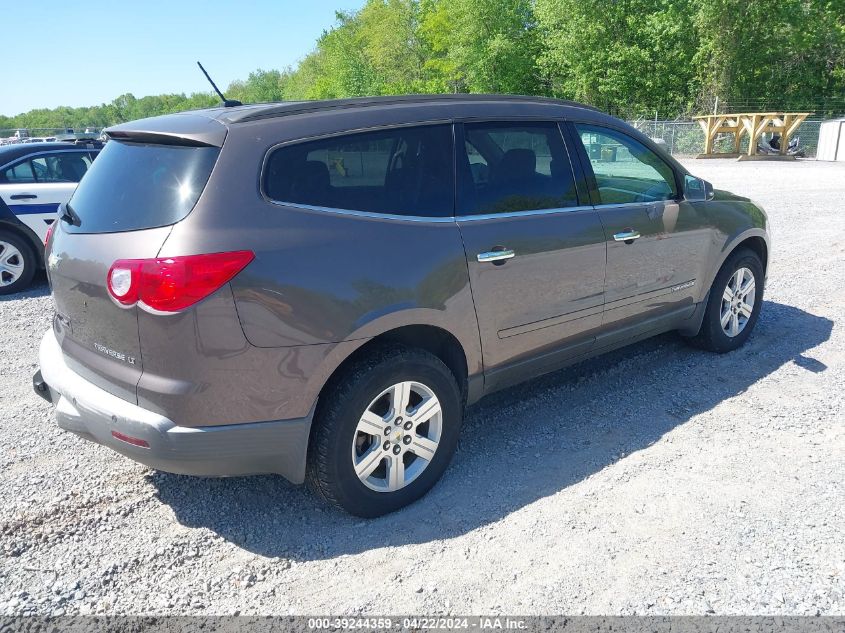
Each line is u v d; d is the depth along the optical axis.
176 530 3.03
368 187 3.01
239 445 2.69
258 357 2.63
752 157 25.25
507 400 4.29
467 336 3.27
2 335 5.90
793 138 28.08
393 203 3.06
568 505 3.11
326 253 2.77
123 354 2.68
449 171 3.27
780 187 15.06
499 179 3.46
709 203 4.55
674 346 5.11
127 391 2.68
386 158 3.08
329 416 2.82
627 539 2.84
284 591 2.62
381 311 2.89
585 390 4.39
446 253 3.13
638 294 4.13
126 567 2.77
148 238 2.58
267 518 3.11
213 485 3.40
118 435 2.68
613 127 4.11
